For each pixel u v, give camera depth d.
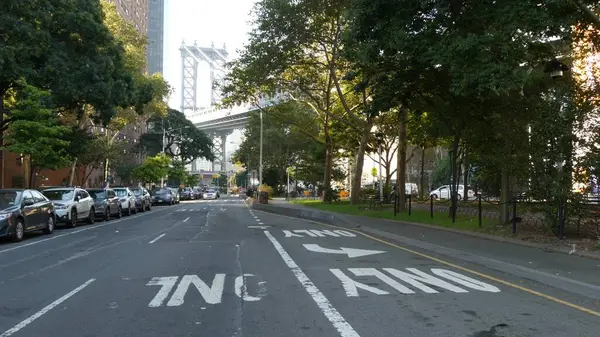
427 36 14.34
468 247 13.58
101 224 24.48
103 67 25.97
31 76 23.17
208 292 8.54
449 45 13.37
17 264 11.84
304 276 9.92
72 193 22.84
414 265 11.31
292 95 37.38
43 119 23.20
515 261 11.23
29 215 17.30
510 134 15.55
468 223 18.61
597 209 13.91
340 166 67.12
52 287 9.08
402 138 26.97
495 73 12.59
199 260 12.10
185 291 8.63
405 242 15.80
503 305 7.64
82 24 25.30
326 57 30.86
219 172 141.12
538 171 14.48
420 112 20.22
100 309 7.46
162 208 42.94
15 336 6.19
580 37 14.52
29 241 16.81
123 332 6.33
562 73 13.96
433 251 13.66
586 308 7.51
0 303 7.89
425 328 6.44
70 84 24.33
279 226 22.52
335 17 27.53
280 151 67.31
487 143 17.95
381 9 14.64
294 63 30.55
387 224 21.11
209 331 6.35
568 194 13.78
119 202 29.52
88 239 17.31
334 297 8.12
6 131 27.25
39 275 10.31
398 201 26.80
